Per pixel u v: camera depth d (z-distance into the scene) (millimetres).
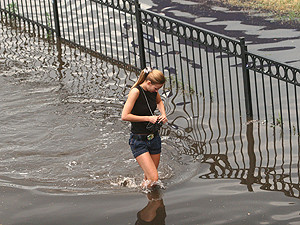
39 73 22891
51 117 18812
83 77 22359
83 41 27062
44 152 16391
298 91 20141
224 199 13461
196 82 20656
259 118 18062
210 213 12859
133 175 14914
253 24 29094
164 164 15391
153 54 24969
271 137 16734
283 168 14836
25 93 20891
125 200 13617
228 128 17547
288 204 13078
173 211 13023
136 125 13469
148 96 13281
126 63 23766
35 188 14297
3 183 14562
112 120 18516
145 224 12539
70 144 16875
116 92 20828
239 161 15398
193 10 32250
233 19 30109
